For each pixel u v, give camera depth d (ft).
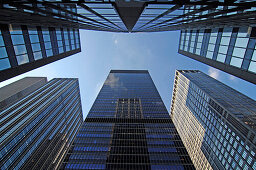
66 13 67.41
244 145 171.12
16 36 62.39
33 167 198.18
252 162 155.63
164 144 194.90
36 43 76.23
